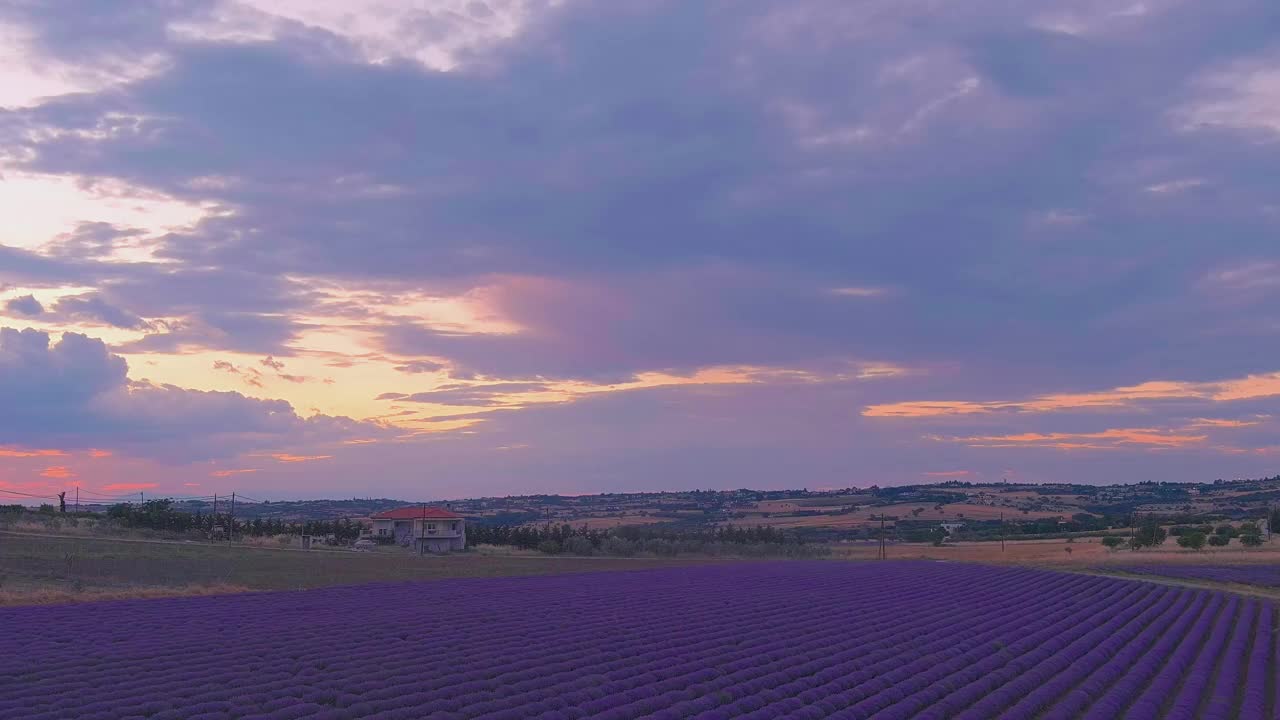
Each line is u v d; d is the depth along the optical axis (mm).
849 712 22625
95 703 21656
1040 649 33062
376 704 22000
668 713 21625
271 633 34344
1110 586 60438
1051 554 101750
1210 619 42031
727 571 76562
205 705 21453
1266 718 22922
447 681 25359
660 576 69312
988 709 23562
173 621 37312
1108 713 23031
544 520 197750
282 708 21625
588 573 73000
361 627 36406
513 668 27750
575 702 23172
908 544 135125
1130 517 159000
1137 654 33125
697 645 32844
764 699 23734
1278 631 38469
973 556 103438
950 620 41344
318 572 64438
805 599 50750
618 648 31984
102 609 41000
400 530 105125
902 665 30016
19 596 43281
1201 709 24250
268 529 107250
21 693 22781
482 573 71062
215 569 61906
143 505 98312
